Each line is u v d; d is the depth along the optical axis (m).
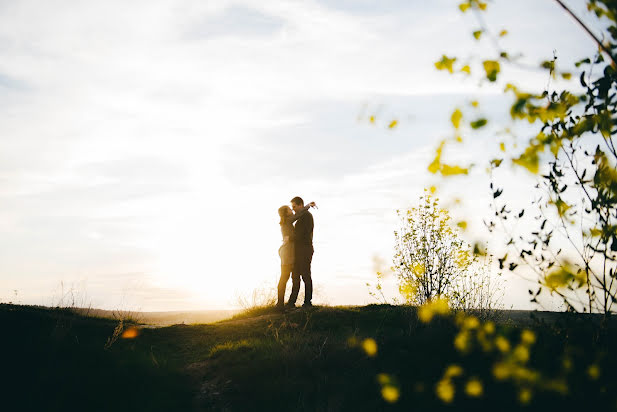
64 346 5.84
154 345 7.13
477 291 6.65
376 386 4.26
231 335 7.66
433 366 4.17
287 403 4.46
